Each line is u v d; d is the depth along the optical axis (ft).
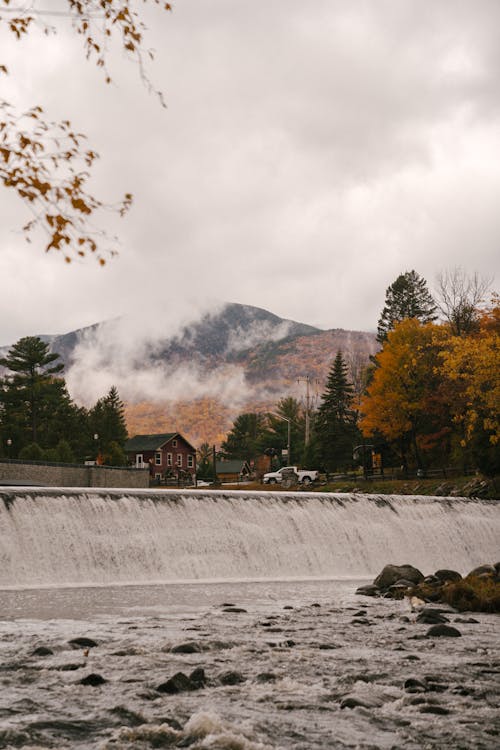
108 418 387.55
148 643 40.81
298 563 99.50
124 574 84.79
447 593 65.36
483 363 162.71
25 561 79.20
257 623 50.37
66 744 21.33
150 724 23.35
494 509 133.39
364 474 229.04
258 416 572.10
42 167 19.95
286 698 27.68
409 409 221.87
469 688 29.99
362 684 30.55
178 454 394.73
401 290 337.52
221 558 92.99
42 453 267.18
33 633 45.11
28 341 379.14
